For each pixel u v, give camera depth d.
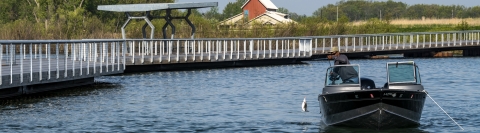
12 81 23.55
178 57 42.50
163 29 49.25
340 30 74.06
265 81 35.16
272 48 66.44
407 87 19.23
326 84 19.59
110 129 19.30
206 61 44.91
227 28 65.81
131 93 28.50
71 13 76.50
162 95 27.89
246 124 20.28
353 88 19.28
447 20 103.19
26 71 26.19
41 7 83.00
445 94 28.48
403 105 18.48
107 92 28.77
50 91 28.42
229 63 47.56
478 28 90.88
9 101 24.83
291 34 69.56
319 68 45.94
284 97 27.52
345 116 18.92
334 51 19.98
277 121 20.84
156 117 21.64
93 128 19.42
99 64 31.97
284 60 52.03
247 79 36.34
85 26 75.69
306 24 71.88
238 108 23.91
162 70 42.22
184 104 25.00
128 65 40.03
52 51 56.88
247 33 65.56
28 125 19.77
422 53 65.88
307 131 19.03
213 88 31.11
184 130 19.20
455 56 66.00
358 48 60.19
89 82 32.50
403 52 61.91
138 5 46.28
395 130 19.00
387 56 64.50
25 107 23.44
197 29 63.47
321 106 19.77
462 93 28.94
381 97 18.19
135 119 21.19
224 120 21.06
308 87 31.94
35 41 24.70
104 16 89.50
